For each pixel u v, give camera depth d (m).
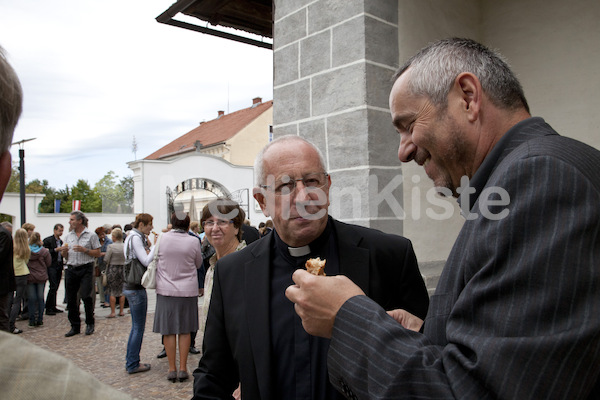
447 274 0.92
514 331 0.66
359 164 2.90
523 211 0.72
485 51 1.04
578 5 3.19
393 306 1.56
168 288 4.80
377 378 0.78
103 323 8.38
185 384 4.84
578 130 3.20
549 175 0.72
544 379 0.62
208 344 1.58
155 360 5.84
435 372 0.74
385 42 2.99
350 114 2.96
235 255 1.66
